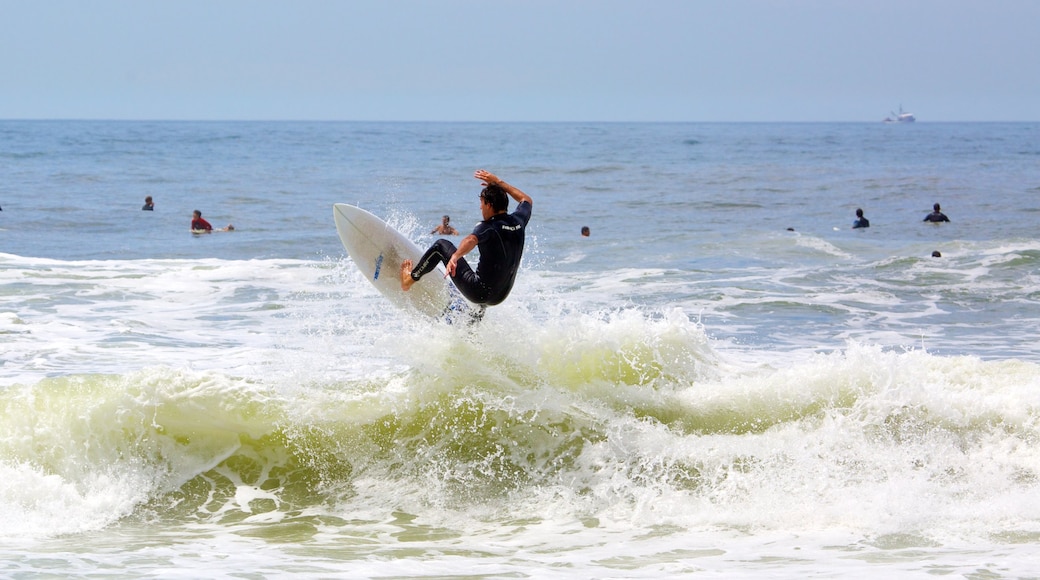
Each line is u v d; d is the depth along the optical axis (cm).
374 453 2425
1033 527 2009
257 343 3959
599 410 2514
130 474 2312
